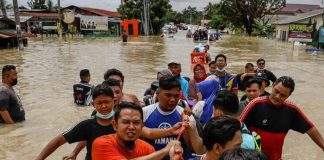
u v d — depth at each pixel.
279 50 34.38
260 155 2.01
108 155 3.18
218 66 8.13
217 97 3.85
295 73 18.55
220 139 2.65
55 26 57.50
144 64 20.47
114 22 64.69
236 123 2.71
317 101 11.58
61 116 9.25
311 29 44.38
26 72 16.86
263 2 74.38
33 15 59.25
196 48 16.16
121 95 5.37
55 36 53.66
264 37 68.75
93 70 17.75
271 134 4.52
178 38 56.12
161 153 3.21
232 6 76.12
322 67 21.39
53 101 10.85
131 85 13.73
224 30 95.88
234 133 2.65
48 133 7.96
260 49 35.16
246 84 5.37
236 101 3.80
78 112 9.63
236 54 28.86
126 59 23.05
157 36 62.66
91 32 59.25
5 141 7.43
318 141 4.61
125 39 42.62
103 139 3.27
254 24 74.38
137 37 57.94
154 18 67.50
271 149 4.60
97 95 4.09
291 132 8.29
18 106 8.47
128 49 31.48
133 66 19.48
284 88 4.32
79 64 20.08
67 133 4.26
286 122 4.52
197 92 6.87
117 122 3.23
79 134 4.22
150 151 3.40
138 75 16.27
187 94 6.84
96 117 4.22
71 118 9.11
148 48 33.06
